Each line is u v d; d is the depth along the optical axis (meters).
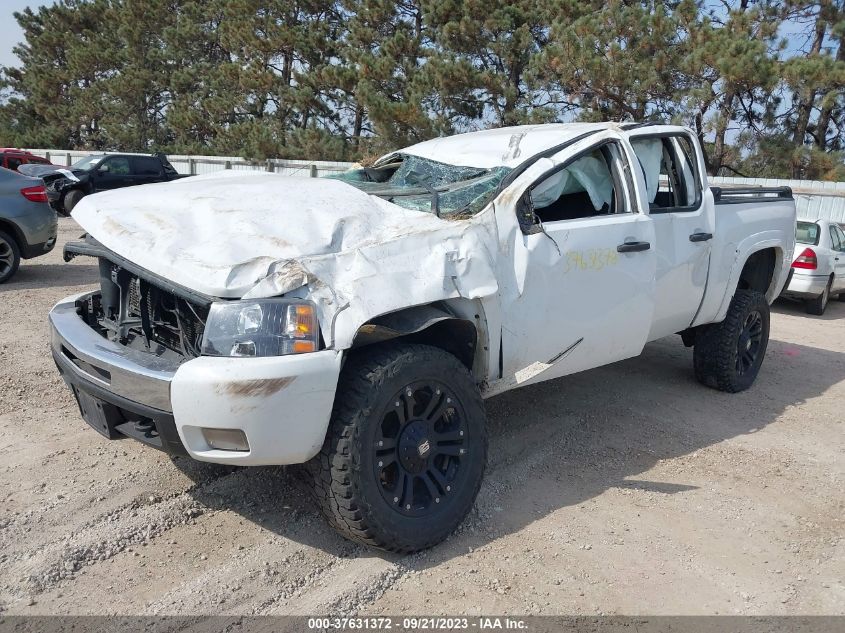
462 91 22.67
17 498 3.59
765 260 6.17
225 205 3.48
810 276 10.58
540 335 3.93
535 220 3.91
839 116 24.25
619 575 3.26
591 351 4.30
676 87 19.41
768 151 21.31
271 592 3.00
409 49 24.72
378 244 3.23
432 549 3.38
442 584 3.12
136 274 3.22
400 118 22.38
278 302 2.91
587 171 4.41
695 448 4.78
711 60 17.77
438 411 3.35
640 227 4.45
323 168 27.08
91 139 42.34
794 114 22.70
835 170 20.47
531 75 20.48
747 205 5.76
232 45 30.45
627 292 4.37
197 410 2.86
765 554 3.53
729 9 20.59
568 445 4.69
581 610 3.00
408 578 3.16
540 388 5.79
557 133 4.50
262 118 31.95
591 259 4.11
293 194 3.65
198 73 34.88
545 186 4.14
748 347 6.02
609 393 5.78
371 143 26.80
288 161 27.89
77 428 4.46
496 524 3.64
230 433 2.89
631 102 19.95
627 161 4.51
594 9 21.06
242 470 4.02
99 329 3.85
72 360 3.47
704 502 4.01
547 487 4.08
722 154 22.27
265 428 2.88
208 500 3.70
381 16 26.23
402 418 3.21
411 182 4.55
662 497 4.04
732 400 5.83
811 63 17.47
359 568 3.19
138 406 3.01
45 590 2.94
